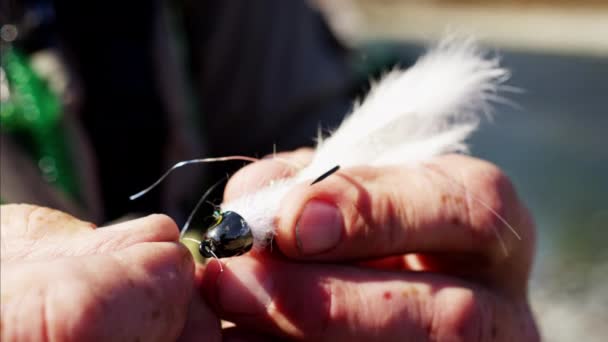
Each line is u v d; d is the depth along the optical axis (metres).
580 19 3.78
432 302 0.31
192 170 0.46
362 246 0.31
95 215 0.44
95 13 0.44
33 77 0.43
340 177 0.31
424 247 0.32
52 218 0.30
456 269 0.33
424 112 0.33
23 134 0.42
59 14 0.44
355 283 0.31
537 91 2.12
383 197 0.31
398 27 3.42
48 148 0.43
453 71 0.33
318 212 0.30
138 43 0.45
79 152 0.43
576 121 1.75
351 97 0.56
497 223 0.33
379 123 0.33
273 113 0.52
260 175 0.32
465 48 0.34
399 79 0.34
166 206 0.46
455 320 0.31
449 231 0.32
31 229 0.30
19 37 0.43
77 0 0.44
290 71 0.52
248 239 0.30
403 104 0.33
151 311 0.27
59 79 0.43
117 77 0.45
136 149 0.45
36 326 0.26
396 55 0.65
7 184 0.42
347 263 0.31
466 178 0.33
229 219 0.30
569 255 1.01
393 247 0.32
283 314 0.30
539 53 2.87
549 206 1.21
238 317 0.30
